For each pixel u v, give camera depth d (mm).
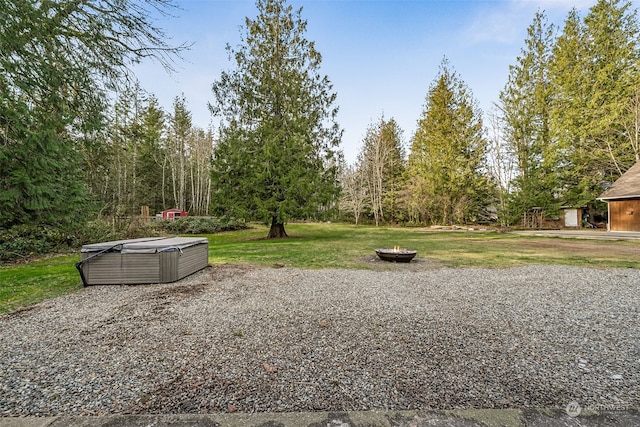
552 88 19828
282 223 14242
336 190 13516
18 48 5496
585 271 5617
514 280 4871
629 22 17312
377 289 4273
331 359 2143
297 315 3127
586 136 17984
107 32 6285
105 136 8227
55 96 6293
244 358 2158
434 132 23312
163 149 31156
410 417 1411
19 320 2988
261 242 12211
